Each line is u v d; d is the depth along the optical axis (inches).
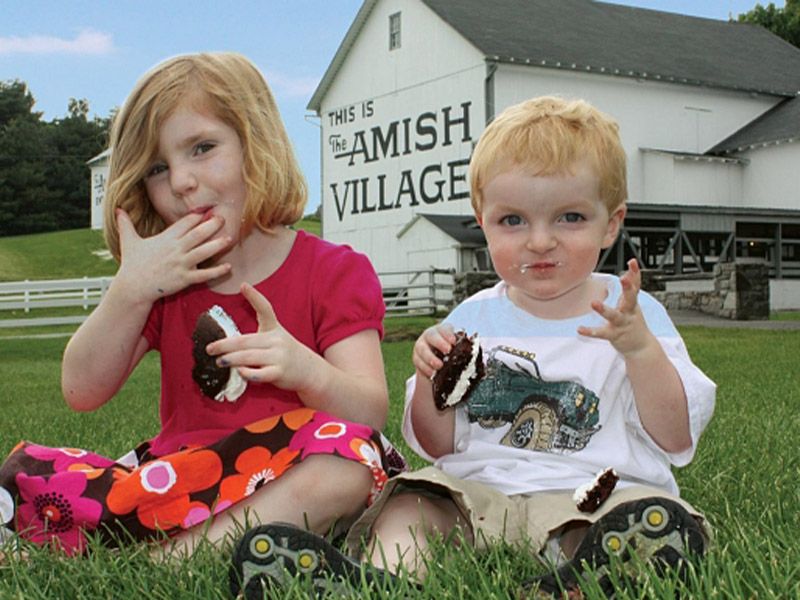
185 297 87.7
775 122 1066.1
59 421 190.7
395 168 1037.8
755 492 96.2
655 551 61.6
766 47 1267.2
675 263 952.3
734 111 1092.5
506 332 88.5
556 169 78.1
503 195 80.3
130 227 83.7
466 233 912.9
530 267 81.3
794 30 1819.6
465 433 88.9
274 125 85.7
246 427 78.2
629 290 75.6
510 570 67.8
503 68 919.7
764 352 367.9
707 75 1066.7
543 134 78.5
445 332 83.6
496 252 82.5
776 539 73.2
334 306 86.6
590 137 79.6
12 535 75.5
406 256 997.8
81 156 2989.7
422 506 75.9
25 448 82.6
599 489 71.6
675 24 1258.0
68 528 76.9
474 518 72.2
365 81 1069.8
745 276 723.4
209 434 84.5
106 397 87.6
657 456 85.0
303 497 74.7
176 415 88.0
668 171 998.4
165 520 75.9
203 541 72.3
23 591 63.9
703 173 1018.7
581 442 82.9
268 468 75.7
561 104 84.0
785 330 550.3
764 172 1032.2
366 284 88.5
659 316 87.7
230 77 81.9
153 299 82.4
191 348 86.7
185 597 62.3
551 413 84.3
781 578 60.1
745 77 1110.4
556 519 72.1
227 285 87.9
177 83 80.1
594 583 58.6
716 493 96.7
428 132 989.2
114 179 84.1
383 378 87.7
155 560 72.3
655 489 71.7
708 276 758.5
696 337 486.3
